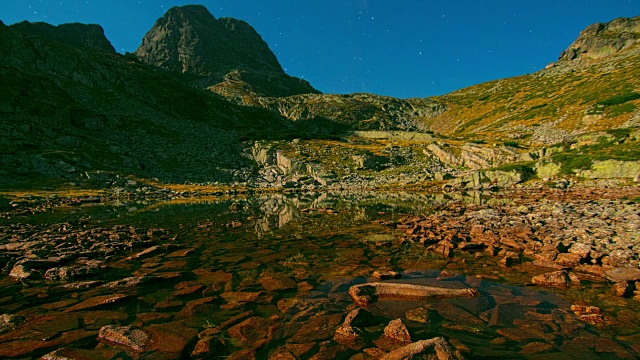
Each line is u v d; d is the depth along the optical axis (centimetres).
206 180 7456
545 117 12619
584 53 19762
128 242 1788
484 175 6681
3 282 1140
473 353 694
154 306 941
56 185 5159
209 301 978
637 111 8975
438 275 1242
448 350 669
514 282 1156
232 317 870
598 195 3903
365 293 1009
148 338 747
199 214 3150
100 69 11406
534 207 2919
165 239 1920
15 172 5197
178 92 13675
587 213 2428
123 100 10619
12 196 4128
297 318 866
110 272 1272
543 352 698
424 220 2533
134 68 13800
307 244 1798
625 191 4016
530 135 11269
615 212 2364
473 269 1320
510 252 1522
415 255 1550
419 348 662
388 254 1570
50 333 771
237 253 1594
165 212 3309
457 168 8900
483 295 1027
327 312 904
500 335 773
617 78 12500
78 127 7919
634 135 5731
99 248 1639
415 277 1216
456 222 2380
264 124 16288
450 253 1578
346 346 723
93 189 5300
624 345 723
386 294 1015
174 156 8319
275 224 2511
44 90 8331
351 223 2544
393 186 7162
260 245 1775
